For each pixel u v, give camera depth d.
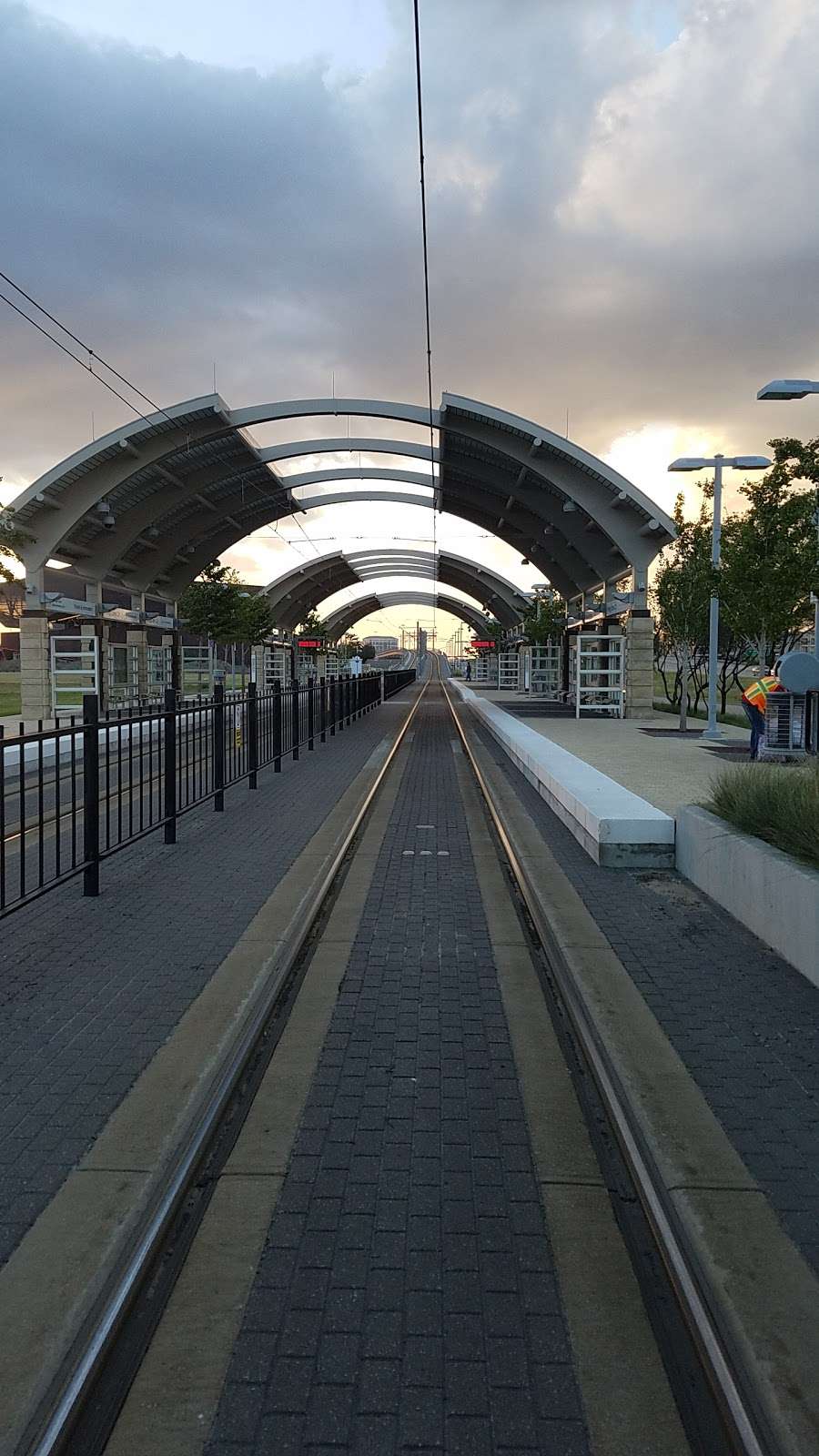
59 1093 3.55
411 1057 4.03
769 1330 2.24
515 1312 2.41
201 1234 2.75
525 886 7.09
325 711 21.83
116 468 24.73
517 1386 2.16
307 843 8.67
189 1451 1.98
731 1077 3.67
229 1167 3.12
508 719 24.67
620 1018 4.26
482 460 27.88
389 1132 3.38
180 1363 2.23
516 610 57.34
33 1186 2.90
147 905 6.39
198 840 8.83
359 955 5.47
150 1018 4.31
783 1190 2.87
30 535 24.33
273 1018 4.54
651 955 5.23
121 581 31.73
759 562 14.91
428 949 5.57
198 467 28.00
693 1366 2.26
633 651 25.88
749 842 5.88
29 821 10.51
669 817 7.62
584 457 23.62
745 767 7.51
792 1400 2.02
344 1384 2.16
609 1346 2.30
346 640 117.88
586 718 26.34
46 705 25.14
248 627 46.00
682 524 23.75
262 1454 1.97
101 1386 2.18
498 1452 1.98
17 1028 4.19
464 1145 3.29
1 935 5.66
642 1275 2.61
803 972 4.89
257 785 12.80
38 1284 2.43
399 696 55.59
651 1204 2.85
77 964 5.11
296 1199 2.93
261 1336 2.32
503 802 11.34
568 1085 3.78
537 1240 2.73
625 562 28.03
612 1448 2.00
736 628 17.64
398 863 8.00
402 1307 2.43
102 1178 2.93
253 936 5.60
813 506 14.25
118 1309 2.36
